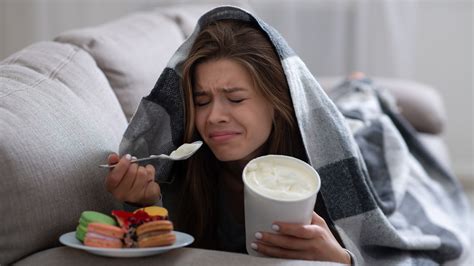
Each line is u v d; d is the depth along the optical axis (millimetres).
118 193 952
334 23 2799
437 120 2201
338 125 1100
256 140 1030
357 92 1873
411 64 2842
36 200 857
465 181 3047
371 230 1132
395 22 2766
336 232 1103
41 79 1051
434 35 2959
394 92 2230
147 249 788
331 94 1946
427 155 1775
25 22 2826
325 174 1079
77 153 950
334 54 2820
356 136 1500
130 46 1447
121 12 2797
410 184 1557
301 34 2818
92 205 956
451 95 3004
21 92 963
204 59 1014
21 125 880
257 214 875
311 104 1082
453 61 2973
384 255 1199
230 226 1180
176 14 1885
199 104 1036
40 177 863
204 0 2695
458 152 3043
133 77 1354
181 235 883
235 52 1005
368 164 1442
